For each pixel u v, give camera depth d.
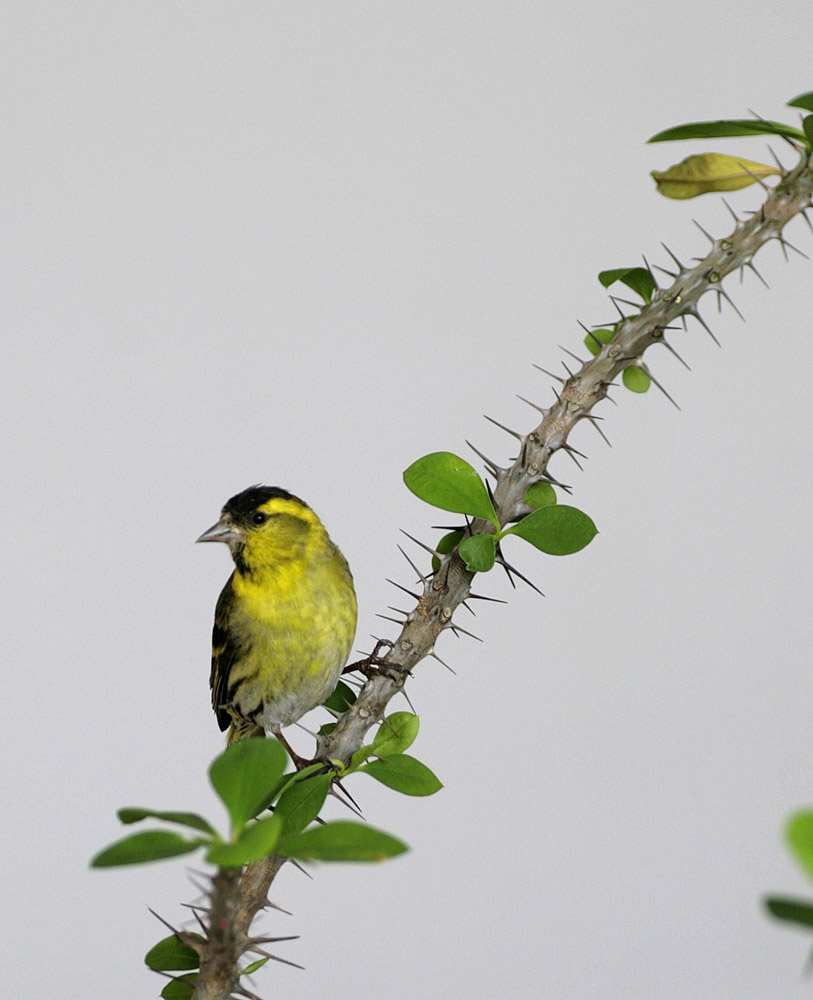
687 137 5.33
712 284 5.78
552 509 5.48
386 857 2.85
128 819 3.25
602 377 5.91
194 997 3.78
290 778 4.55
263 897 4.62
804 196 5.76
